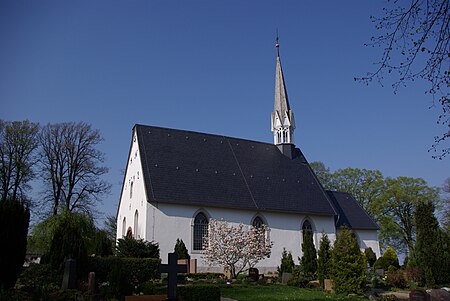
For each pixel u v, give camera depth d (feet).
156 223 113.29
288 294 72.38
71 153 142.00
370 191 210.59
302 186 150.51
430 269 89.20
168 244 113.29
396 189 202.39
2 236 58.39
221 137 151.64
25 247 61.57
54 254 72.28
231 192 129.80
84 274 73.87
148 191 115.03
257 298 67.05
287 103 168.76
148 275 83.35
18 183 132.77
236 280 95.04
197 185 125.29
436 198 198.59
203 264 116.26
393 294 76.28
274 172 149.69
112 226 189.16
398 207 204.95
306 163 164.14
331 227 146.20
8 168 131.95
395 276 91.66
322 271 86.99
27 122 136.98
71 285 63.26
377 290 82.94
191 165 131.54
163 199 114.62
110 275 55.88
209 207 122.31
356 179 216.33
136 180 129.39
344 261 76.18
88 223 116.98
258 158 152.05
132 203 130.93
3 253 58.18
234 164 142.41
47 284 64.08
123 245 96.73
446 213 189.98
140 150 126.93
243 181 137.08
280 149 162.71
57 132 141.28
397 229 198.18
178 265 46.57
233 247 104.42
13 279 59.62
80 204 139.23
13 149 133.69
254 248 106.32
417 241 95.14
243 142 155.94
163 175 122.31
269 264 127.44
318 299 66.28
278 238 132.36
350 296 71.56
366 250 156.15
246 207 127.03
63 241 73.00
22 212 61.36
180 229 116.16
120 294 54.65
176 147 135.33
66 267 63.98
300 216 139.54
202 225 120.78
